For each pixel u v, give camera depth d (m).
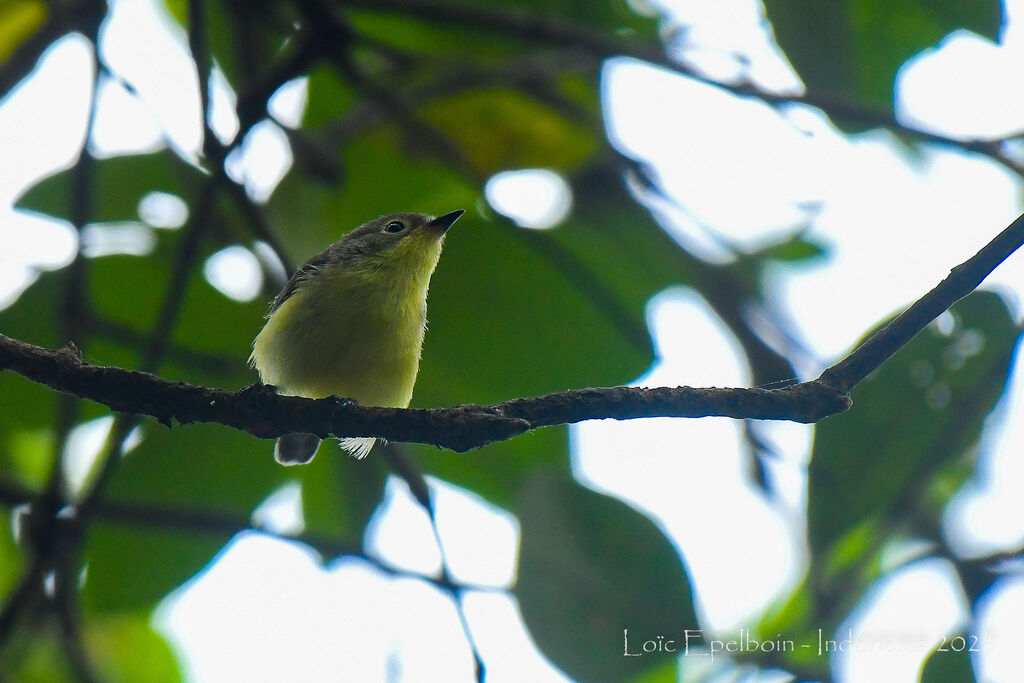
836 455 9.40
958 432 9.27
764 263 12.81
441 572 9.38
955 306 9.61
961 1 10.41
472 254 10.63
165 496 11.25
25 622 11.13
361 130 12.03
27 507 10.44
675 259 12.13
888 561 10.08
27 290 11.02
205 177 11.54
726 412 6.82
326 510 11.93
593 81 13.35
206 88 10.21
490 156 12.68
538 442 10.75
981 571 9.58
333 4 10.93
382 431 7.17
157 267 11.34
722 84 10.69
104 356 10.99
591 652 8.87
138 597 11.09
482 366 10.63
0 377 11.22
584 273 10.59
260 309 11.41
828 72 10.47
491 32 11.45
